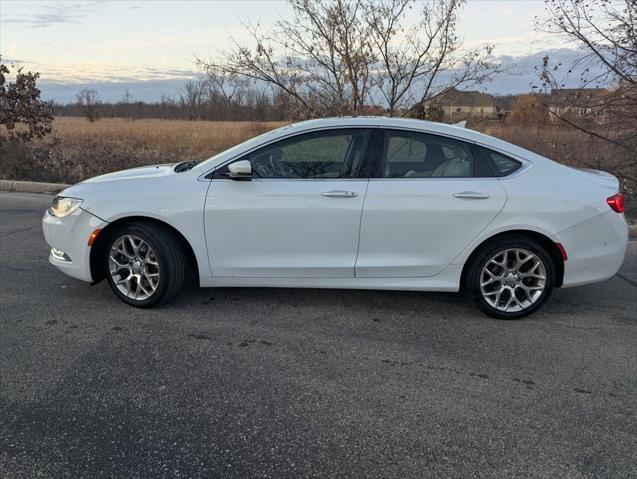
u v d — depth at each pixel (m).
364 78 9.50
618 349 3.79
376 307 4.49
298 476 2.45
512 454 2.62
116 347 3.67
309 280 4.23
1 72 10.51
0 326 3.98
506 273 4.20
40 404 2.98
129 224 4.20
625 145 7.92
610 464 2.56
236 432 2.76
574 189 4.10
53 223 4.31
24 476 2.42
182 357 3.55
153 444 2.66
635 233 6.95
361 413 2.95
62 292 4.67
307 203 4.07
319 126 4.19
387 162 4.13
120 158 11.52
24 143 11.23
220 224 4.12
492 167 4.14
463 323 4.20
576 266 4.15
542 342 3.88
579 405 3.07
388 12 9.10
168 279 4.21
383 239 4.12
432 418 2.92
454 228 4.08
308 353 3.64
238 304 4.48
